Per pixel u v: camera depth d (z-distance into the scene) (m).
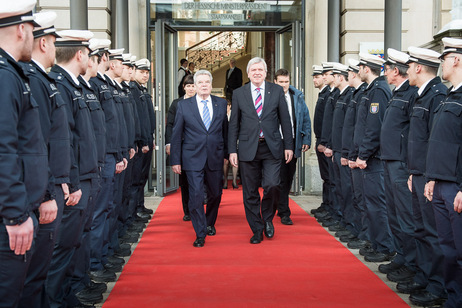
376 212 4.81
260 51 13.75
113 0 9.16
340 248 5.24
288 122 5.54
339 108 5.83
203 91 5.45
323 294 3.76
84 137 3.26
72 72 3.33
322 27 9.53
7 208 2.05
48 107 2.63
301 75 9.83
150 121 7.05
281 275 4.26
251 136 5.39
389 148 4.16
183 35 17.25
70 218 3.15
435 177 3.21
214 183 5.61
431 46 7.11
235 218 6.94
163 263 4.65
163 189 9.03
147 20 9.91
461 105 3.15
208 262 4.68
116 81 5.15
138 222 6.54
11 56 2.22
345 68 5.97
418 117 3.63
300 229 6.21
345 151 5.38
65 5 8.87
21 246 2.11
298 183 9.08
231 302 3.58
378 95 4.69
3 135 2.05
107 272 4.16
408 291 3.78
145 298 3.67
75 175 3.02
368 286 3.96
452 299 3.30
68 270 3.28
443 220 3.28
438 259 3.53
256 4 10.02
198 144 5.40
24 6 2.20
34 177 2.26
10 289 2.17
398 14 6.11
